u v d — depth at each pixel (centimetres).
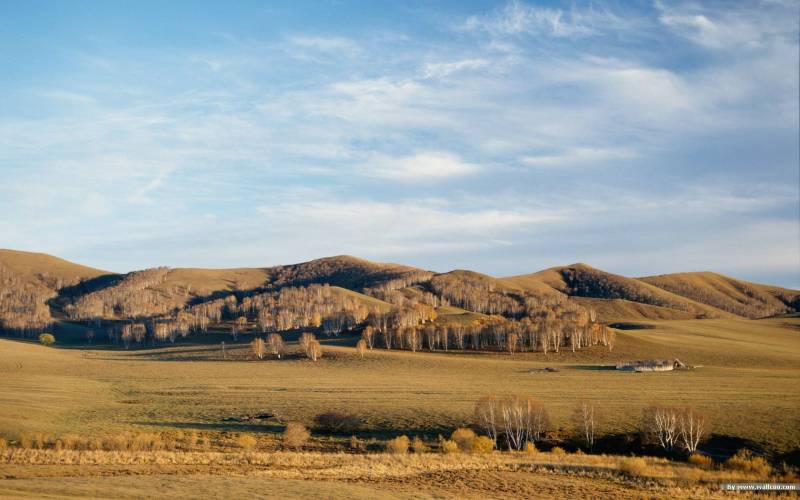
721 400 10431
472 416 9494
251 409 10419
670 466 6588
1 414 8650
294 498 4059
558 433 8475
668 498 4866
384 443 7988
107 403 11162
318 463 6097
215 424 9212
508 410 8306
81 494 3859
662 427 7912
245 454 6462
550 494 4947
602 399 10844
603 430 8488
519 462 6538
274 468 5694
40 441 6731
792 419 8569
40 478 4616
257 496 4056
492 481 5412
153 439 7306
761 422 8469
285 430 8700
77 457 5844
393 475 5544
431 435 8625
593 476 5791
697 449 7688
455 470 5922
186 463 5838
